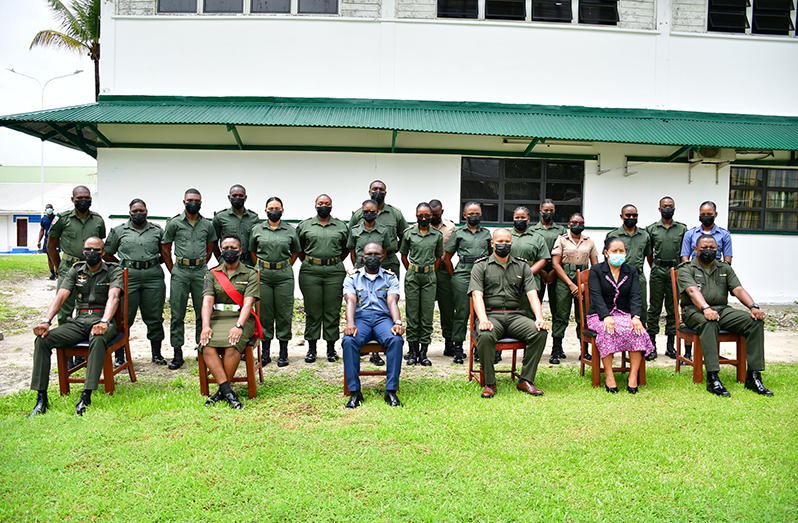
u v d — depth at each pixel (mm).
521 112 10375
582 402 4734
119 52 10039
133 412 4312
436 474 3363
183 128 9781
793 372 5852
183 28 10070
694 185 10766
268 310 5980
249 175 9953
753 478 3332
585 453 3674
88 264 4930
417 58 10344
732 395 4992
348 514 2924
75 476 3291
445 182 10242
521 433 3998
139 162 9828
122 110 9367
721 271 5520
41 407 4395
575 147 10430
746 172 11094
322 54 10211
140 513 2916
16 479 3242
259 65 10148
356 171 10102
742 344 5355
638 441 3869
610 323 5090
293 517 2879
